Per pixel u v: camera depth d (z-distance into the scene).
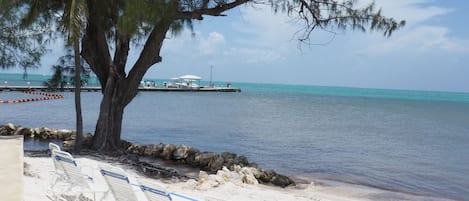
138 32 11.94
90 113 33.34
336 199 10.70
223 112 39.84
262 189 10.78
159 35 13.76
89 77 15.37
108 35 14.45
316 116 39.94
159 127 26.08
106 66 14.28
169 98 62.44
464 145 23.41
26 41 15.87
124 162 12.54
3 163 8.20
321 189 11.88
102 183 7.78
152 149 15.29
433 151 20.81
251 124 29.66
